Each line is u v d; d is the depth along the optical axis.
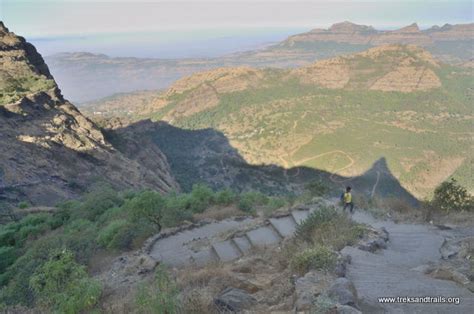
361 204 19.42
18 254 22.58
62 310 8.78
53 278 10.14
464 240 12.03
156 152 90.12
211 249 15.17
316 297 6.52
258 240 14.88
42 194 43.38
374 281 7.56
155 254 15.73
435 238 12.77
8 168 43.12
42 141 50.44
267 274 9.54
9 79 62.72
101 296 10.45
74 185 48.50
